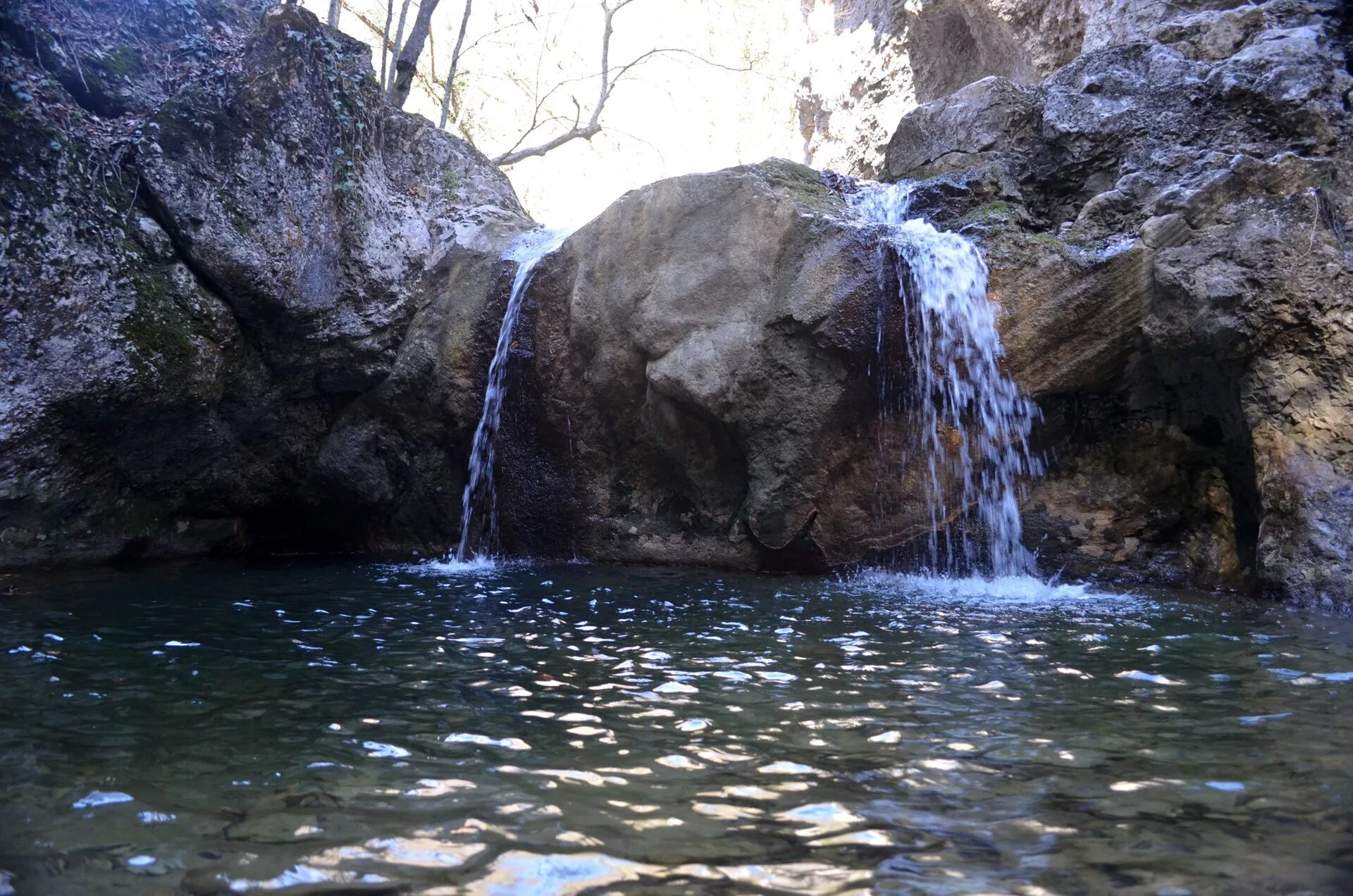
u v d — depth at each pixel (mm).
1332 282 7055
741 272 8516
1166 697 4297
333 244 9477
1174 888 2445
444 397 10031
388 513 10430
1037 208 9484
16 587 7332
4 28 8188
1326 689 4418
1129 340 7781
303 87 9273
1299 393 7125
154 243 8297
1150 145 8844
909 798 3076
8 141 7551
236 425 9539
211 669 4867
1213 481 7969
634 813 2967
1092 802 3033
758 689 4469
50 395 7691
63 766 3393
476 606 6793
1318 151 8016
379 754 3535
